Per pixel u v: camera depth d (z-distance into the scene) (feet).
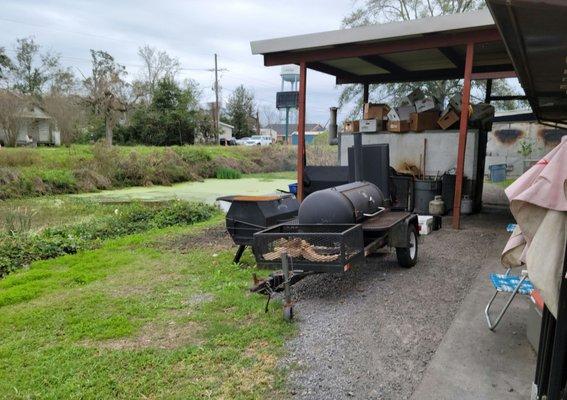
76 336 12.68
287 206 20.03
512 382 9.63
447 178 30.53
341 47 27.66
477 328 12.28
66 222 32.32
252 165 87.15
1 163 53.83
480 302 14.15
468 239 22.99
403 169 32.73
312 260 13.98
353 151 21.76
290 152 99.04
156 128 107.65
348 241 14.06
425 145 32.09
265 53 29.58
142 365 10.84
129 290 16.62
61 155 60.80
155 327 13.17
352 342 11.62
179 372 10.41
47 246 22.57
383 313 13.47
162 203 40.27
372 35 25.53
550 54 13.16
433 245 21.77
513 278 12.65
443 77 39.37
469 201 30.66
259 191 56.03
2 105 73.61
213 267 19.27
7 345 12.26
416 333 12.07
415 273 17.38
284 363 10.66
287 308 12.97
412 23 24.35
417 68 38.60
